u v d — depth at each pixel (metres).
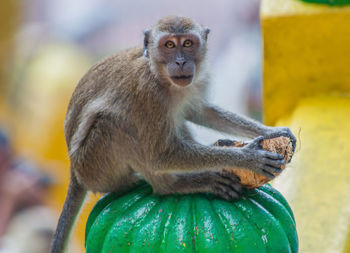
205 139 11.40
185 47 9.83
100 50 28.42
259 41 25.42
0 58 24.69
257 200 8.34
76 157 10.20
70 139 10.48
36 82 22.52
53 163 20.73
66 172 19.88
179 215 8.00
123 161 9.96
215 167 9.33
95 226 8.39
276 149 8.68
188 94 10.52
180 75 9.64
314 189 10.83
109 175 10.05
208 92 10.98
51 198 17.88
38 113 21.81
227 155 9.09
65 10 29.94
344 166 11.02
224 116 10.91
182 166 9.62
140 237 7.94
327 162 11.15
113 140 9.91
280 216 8.25
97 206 9.18
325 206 10.50
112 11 30.19
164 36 9.73
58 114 21.61
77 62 23.91
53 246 10.52
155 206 8.30
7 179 16.66
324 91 12.53
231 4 27.45
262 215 8.01
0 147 16.95
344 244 9.95
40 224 15.35
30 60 23.75
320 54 12.25
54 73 22.55
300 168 11.23
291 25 12.11
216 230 7.78
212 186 8.45
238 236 7.75
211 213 8.00
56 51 24.12
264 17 12.21
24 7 29.05
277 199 8.66
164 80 9.86
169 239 7.80
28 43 25.64
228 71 24.91
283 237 7.96
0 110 22.28
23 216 16.08
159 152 9.77
